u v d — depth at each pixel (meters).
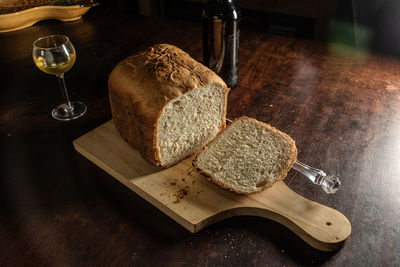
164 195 0.55
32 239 0.51
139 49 0.88
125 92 0.60
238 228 0.53
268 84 0.77
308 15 1.26
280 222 0.53
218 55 0.72
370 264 0.48
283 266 0.48
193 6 1.46
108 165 0.60
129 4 1.52
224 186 0.55
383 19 0.90
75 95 0.76
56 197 0.56
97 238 0.51
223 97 0.63
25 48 0.89
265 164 0.57
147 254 0.49
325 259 0.49
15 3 0.97
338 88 0.76
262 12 1.33
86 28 0.97
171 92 0.57
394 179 0.58
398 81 0.78
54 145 0.65
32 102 0.74
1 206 0.55
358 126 0.67
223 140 0.61
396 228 0.52
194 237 0.51
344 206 0.54
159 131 0.58
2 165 0.61
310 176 0.56
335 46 0.89
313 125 0.68
